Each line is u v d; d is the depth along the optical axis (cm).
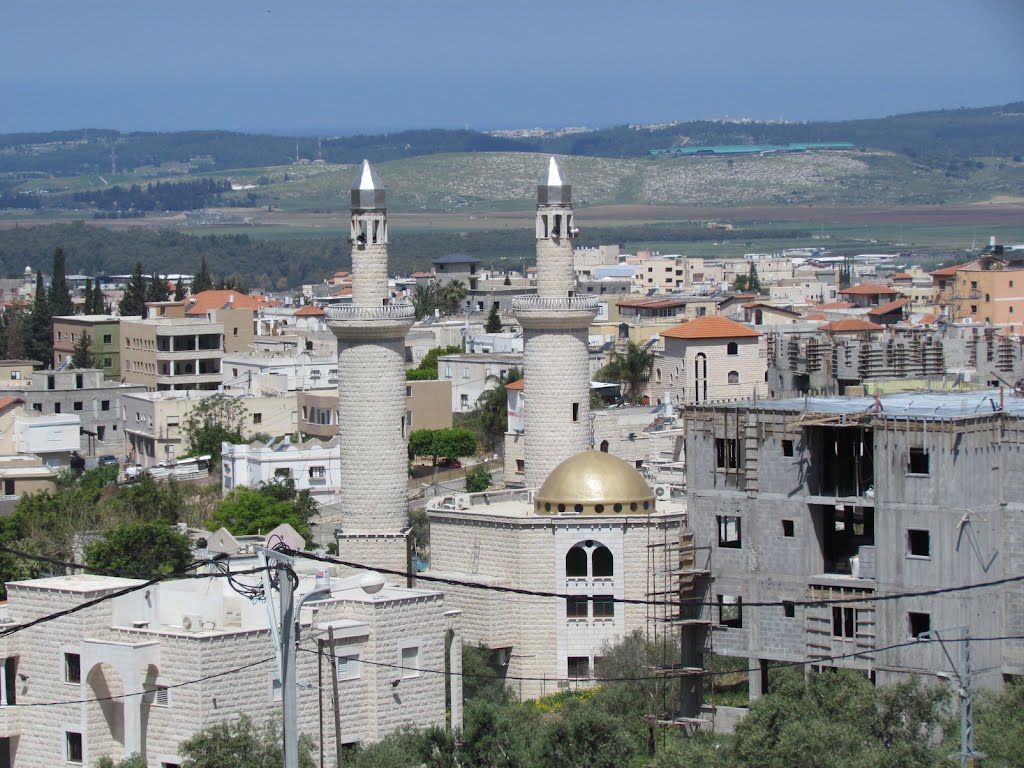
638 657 19262
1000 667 16538
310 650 15300
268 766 14825
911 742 14362
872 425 16575
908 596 15625
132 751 15650
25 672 16362
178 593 16488
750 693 17462
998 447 16462
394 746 15362
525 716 16588
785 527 17250
